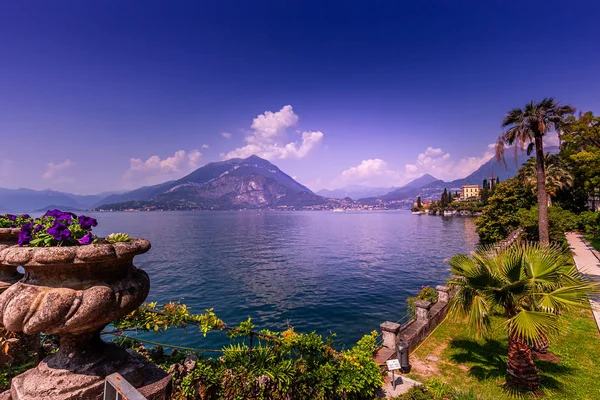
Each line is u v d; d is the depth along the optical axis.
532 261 8.13
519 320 7.38
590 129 20.59
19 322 2.53
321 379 7.16
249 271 37.31
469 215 147.75
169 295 26.98
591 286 7.38
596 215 35.59
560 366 9.24
